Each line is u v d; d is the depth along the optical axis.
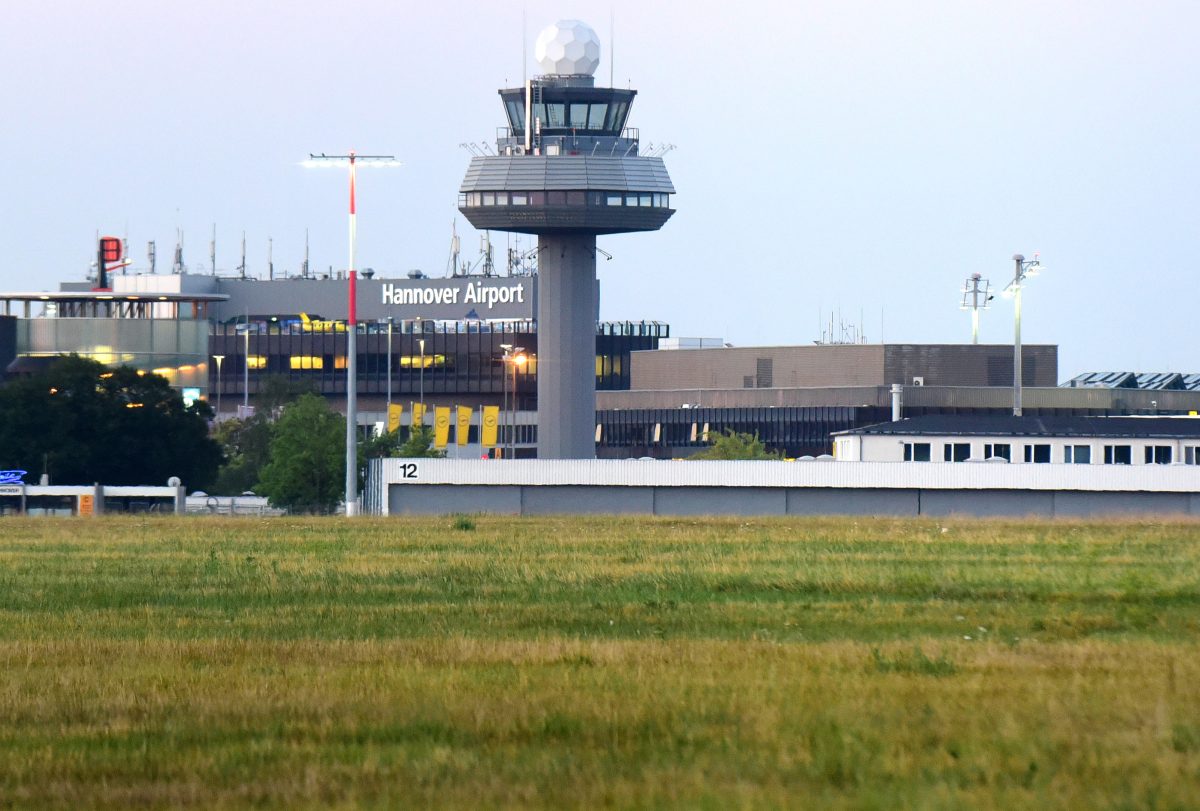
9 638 149.12
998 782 83.62
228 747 96.06
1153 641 139.88
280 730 100.19
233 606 176.38
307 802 82.44
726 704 104.81
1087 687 109.44
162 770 90.31
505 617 162.88
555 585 195.12
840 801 80.00
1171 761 86.50
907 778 84.50
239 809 81.81
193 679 120.06
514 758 91.12
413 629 153.62
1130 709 100.81
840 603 173.12
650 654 128.88
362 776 87.31
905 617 160.25
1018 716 99.12
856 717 99.38
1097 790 81.75
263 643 141.88
